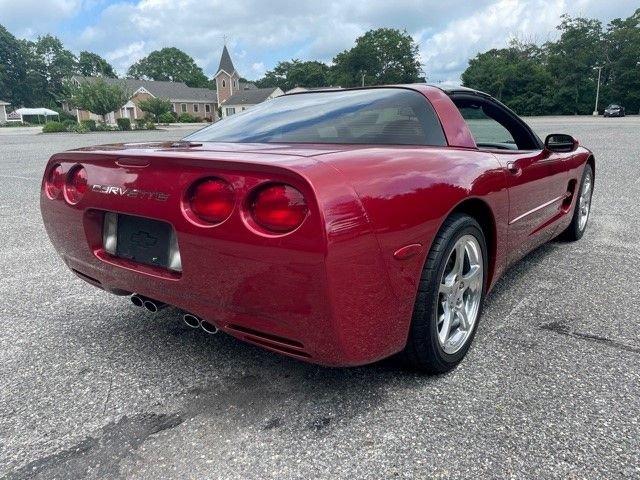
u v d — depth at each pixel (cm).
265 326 171
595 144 1522
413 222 178
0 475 161
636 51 6425
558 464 160
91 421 189
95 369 228
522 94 6812
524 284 325
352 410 191
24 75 9012
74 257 234
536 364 223
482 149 251
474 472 157
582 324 264
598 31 6669
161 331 267
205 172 170
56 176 230
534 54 7625
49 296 321
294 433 179
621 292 309
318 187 153
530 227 292
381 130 224
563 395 198
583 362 224
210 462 165
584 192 420
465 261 224
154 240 198
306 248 152
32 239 478
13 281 351
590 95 6606
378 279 168
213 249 170
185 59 11244
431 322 196
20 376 222
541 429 177
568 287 319
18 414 194
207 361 233
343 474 158
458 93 260
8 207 657
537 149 315
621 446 168
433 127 232
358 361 174
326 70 9844
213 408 195
